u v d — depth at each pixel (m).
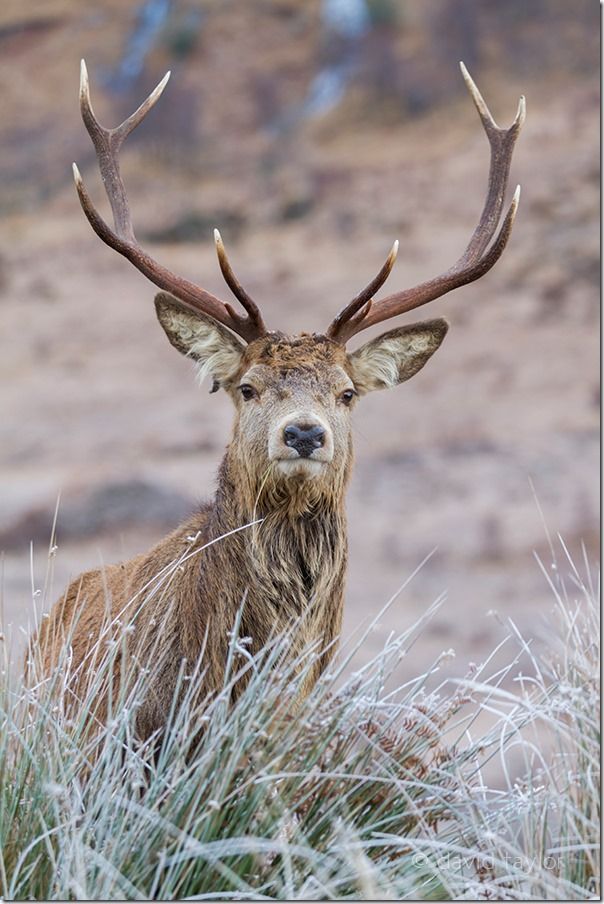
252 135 185.88
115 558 62.47
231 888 14.41
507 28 187.50
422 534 68.38
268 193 163.50
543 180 139.12
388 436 95.12
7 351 123.12
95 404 106.88
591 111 153.38
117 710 16.53
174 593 18.14
